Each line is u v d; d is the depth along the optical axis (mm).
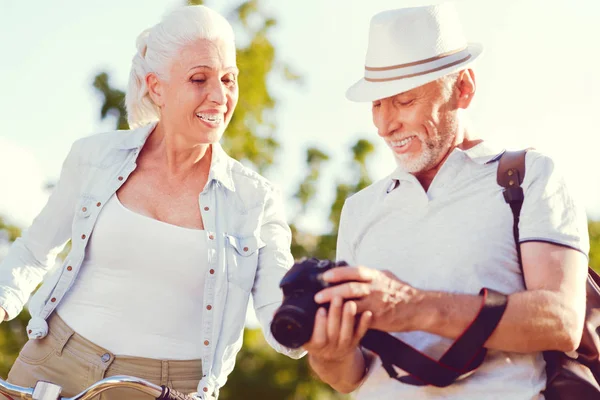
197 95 4887
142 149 5105
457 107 4133
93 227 4922
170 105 4934
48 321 4945
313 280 3549
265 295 5008
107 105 14492
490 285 3879
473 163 4047
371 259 4152
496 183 3986
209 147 5094
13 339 17047
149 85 5035
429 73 4066
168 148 4996
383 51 4152
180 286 4844
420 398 3877
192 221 4949
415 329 3617
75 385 4840
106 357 4785
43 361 4910
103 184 5008
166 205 4965
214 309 4863
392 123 4109
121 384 4121
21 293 5109
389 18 4168
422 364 3793
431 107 4062
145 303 4812
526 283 3842
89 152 5117
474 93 4180
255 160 16125
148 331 4809
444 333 3656
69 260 4922
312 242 16344
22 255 5168
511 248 3906
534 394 3793
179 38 4922
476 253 3906
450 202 4023
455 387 3828
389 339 3857
